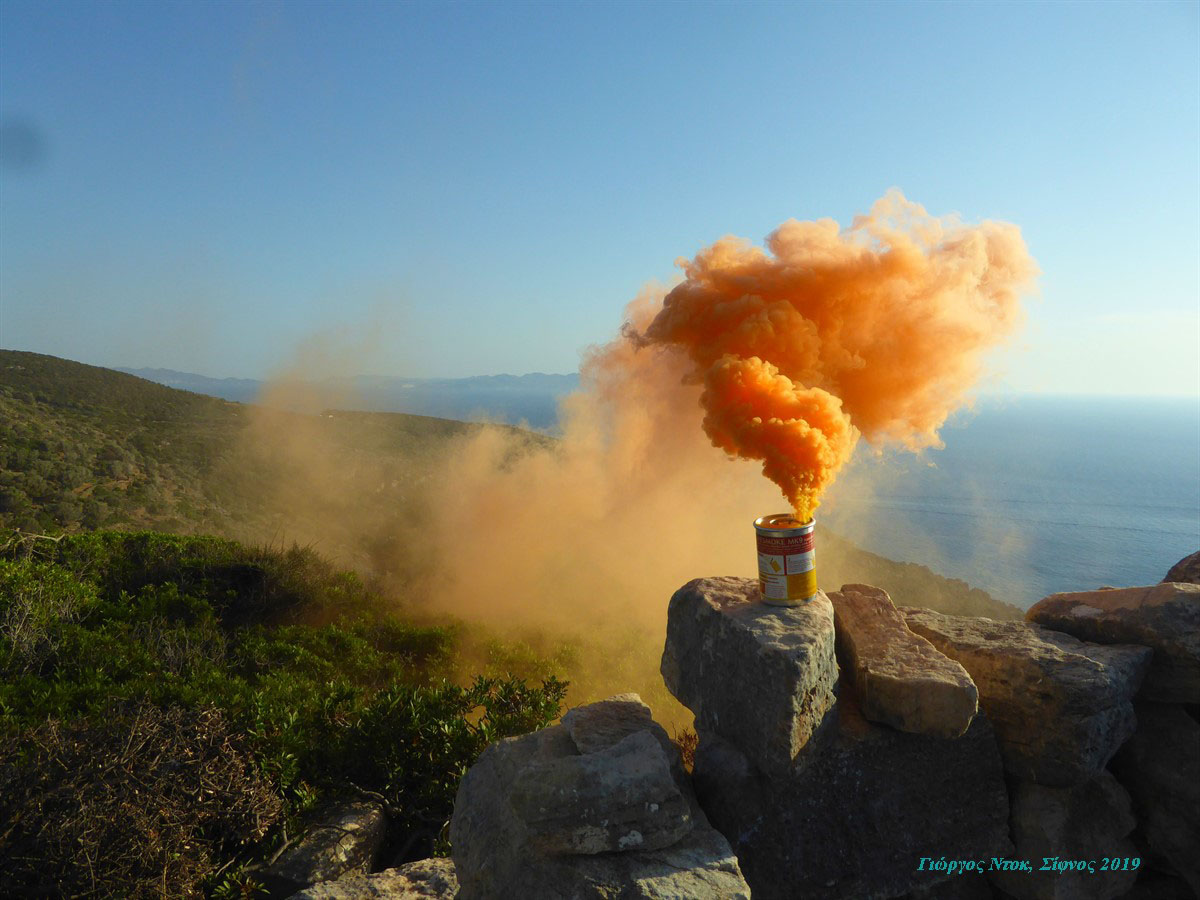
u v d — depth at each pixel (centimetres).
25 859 359
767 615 282
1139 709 321
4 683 655
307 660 859
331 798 504
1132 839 309
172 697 625
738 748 274
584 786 240
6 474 3186
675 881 224
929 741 282
